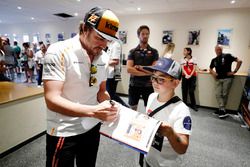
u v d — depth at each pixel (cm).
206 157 214
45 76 82
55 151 95
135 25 605
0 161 190
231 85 374
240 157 217
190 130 87
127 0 442
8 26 927
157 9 521
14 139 208
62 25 775
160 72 94
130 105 216
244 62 483
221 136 270
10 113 199
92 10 82
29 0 478
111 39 78
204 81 404
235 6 460
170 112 94
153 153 98
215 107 404
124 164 193
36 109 232
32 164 187
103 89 116
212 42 510
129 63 202
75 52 88
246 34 471
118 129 80
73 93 92
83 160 114
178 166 196
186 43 542
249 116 301
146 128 77
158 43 581
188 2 440
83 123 99
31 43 875
